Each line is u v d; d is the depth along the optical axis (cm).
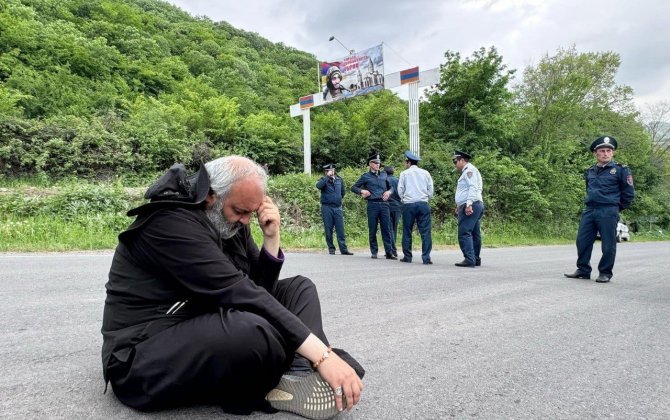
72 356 245
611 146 601
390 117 2078
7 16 2261
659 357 277
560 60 2394
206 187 172
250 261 202
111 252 755
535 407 197
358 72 1630
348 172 1492
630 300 463
